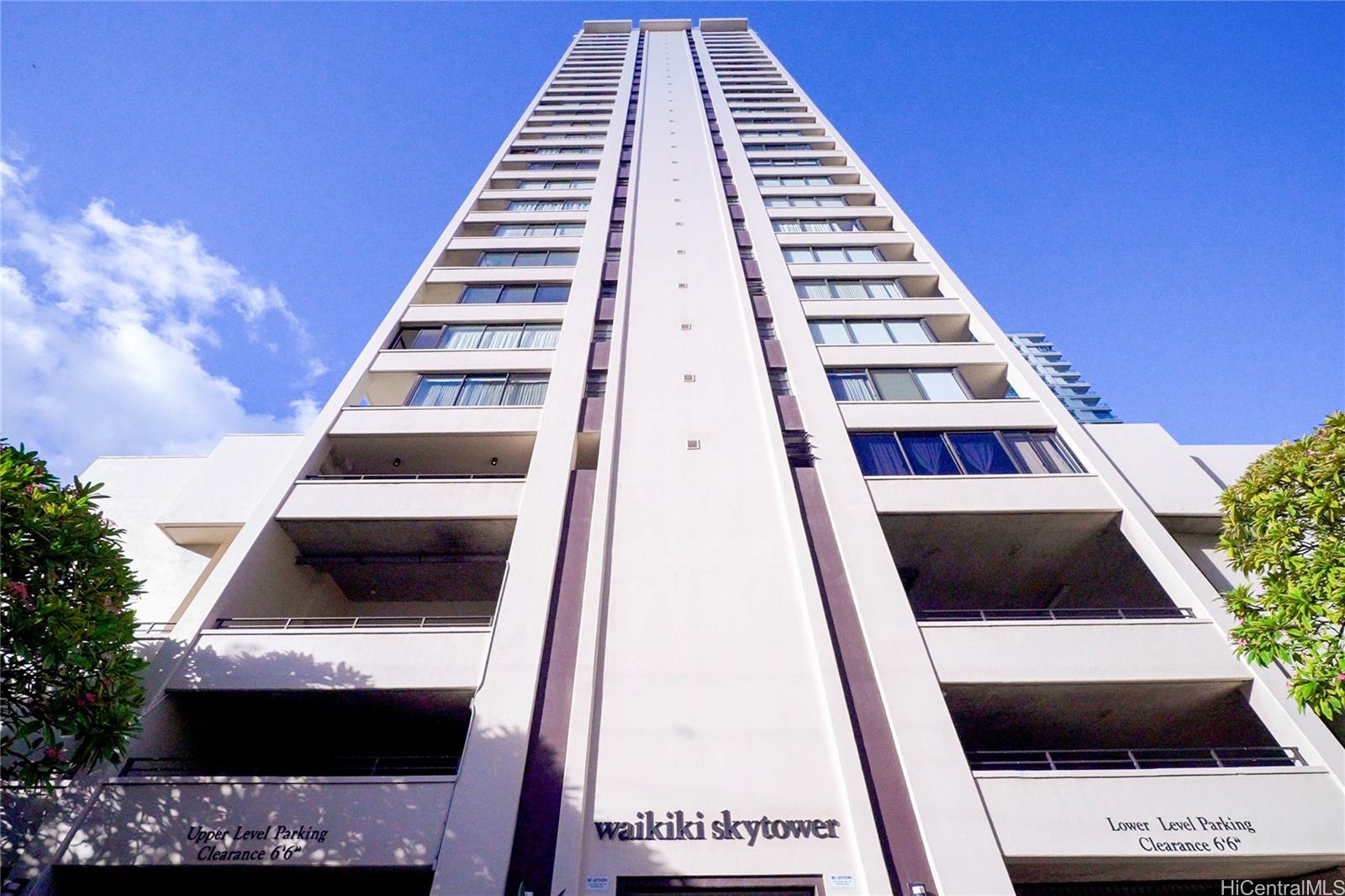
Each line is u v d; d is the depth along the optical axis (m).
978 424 16.41
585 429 16.30
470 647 11.55
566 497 14.15
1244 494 10.19
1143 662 11.23
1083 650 11.45
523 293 22.16
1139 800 9.56
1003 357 18.59
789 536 13.36
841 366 18.48
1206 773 9.83
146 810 9.51
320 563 15.08
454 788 9.57
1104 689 11.26
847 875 8.90
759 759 10.02
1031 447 15.80
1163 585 13.01
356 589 16.34
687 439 15.62
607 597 12.23
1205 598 12.10
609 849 9.07
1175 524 14.54
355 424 16.42
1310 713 10.47
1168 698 11.47
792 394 17.41
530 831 9.16
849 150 32.16
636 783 9.74
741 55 50.25
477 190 28.67
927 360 18.73
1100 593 15.46
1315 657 8.41
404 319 20.45
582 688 10.71
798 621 11.91
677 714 10.53
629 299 20.88
